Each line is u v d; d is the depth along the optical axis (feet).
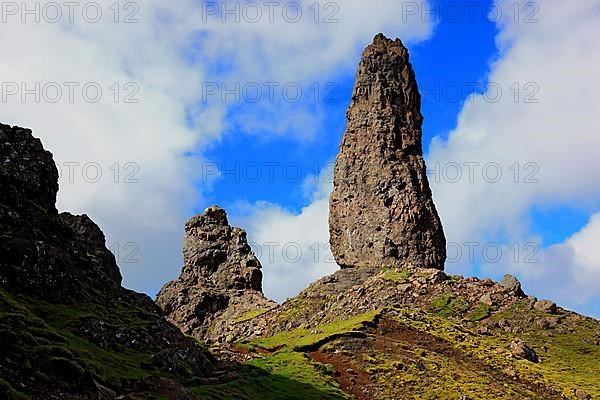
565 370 280.10
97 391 138.10
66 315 189.67
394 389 242.78
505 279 383.04
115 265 290.56
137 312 223.10
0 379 119.24
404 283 380.37
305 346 284.20
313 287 426.10
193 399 160.15
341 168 470.39
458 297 366.02
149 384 159.84
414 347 283.59
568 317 345.31
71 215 297.12
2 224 201.67
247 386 209.26
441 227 450.71
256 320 414.00
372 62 488.02
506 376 262.67
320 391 229.25
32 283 193.16
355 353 276.41
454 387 240.73
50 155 238.48
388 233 435.12
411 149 469.57
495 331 327.88
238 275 480.23
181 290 465.88
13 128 231.50
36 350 137.69
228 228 506.48
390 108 474.08
